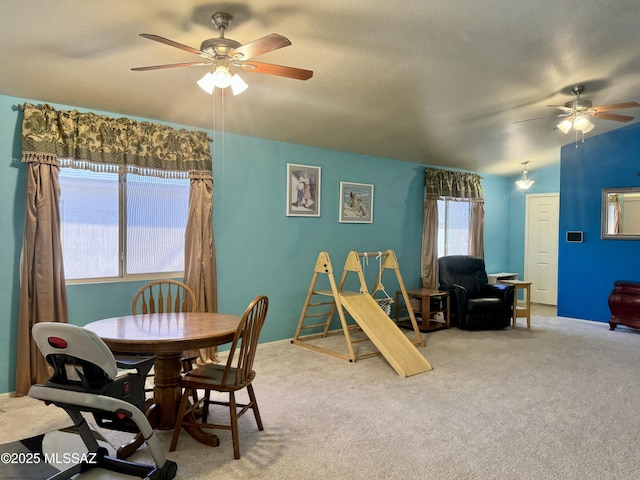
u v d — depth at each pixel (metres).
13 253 3.32
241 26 2.64
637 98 4.45
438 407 3.15
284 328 5.04
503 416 3.01
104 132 3.66
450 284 5.96
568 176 6.36
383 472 2.30
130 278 3.93
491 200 7.87
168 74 3.21
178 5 2.40
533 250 7.96
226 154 4.50
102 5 2.36
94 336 1.95
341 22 2.67
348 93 3.78
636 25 2.95
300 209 5.11
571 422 2.92
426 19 2.70
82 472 2.25
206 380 2.56
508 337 5.29
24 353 3.28
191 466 2.36
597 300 6.14
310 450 2.53
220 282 4.48
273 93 3.69
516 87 3.90
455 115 4.54
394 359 3.97
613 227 5.96
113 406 2.04
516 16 2.75
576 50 3.26
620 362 4.29
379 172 5.96
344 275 5.01
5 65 2.88
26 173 3.35
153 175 3.94
